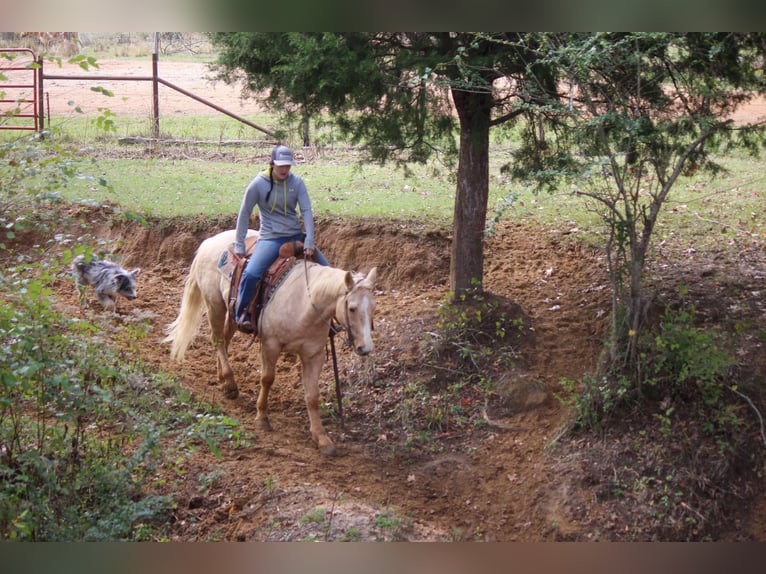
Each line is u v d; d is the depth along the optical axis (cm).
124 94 2375
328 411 896
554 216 1194
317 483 739
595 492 749
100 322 909
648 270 999
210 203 1280
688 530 714
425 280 1074
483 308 962
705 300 920
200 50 3306
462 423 866
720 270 995
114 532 610
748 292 938
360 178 1443
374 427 872
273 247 816
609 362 825
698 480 738
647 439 775
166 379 870
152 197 1309
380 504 737
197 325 929
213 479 723
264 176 799
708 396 780
